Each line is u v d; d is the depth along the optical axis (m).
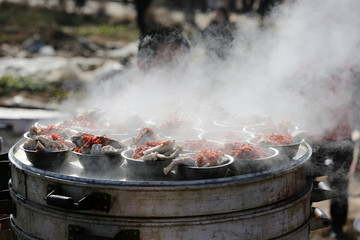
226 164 2.13
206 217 2.05
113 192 2.05
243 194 2.11
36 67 12.17
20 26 19.62
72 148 2.49
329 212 4.50
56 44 17.20
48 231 2.24
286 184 2.29
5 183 2.84
